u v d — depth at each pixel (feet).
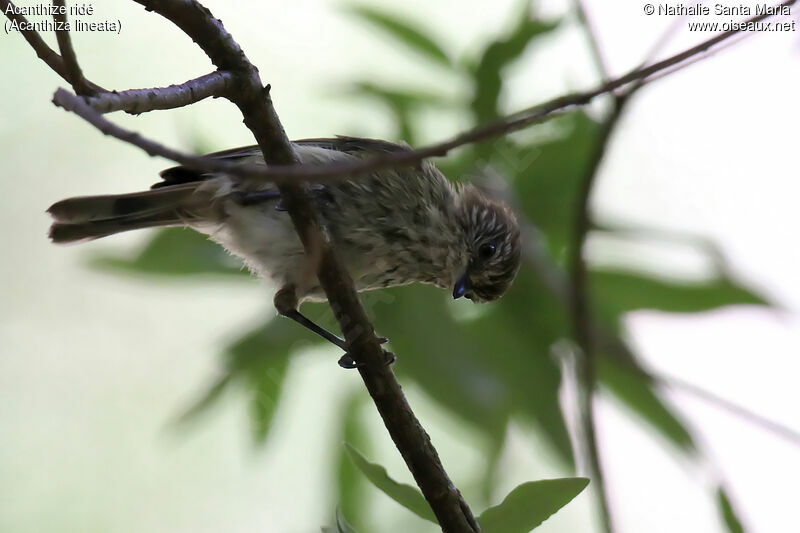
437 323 31.78
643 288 33.73
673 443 34.42
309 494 44.83
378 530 34.68
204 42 20.57
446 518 21.67
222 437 46.42
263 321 33.24
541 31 31.27
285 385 32.71
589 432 28.40
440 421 33.65
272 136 21.84
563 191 33.14
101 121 15.67
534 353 33.12
